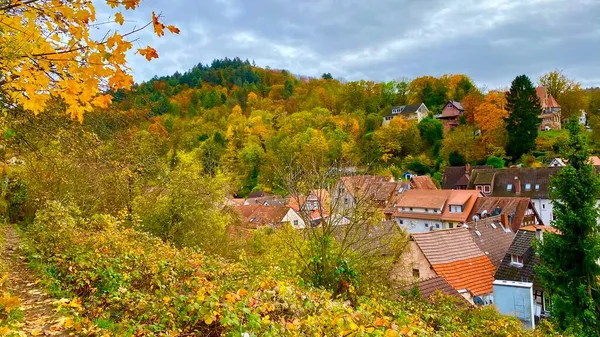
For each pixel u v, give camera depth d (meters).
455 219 45.34
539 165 55.44
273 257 11.88
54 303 6.21
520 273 21.73
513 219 41.88
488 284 21.44
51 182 14.62
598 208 15.38
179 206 17.78
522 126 60.97
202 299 5.15
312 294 6.88
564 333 14.20
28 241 11.38
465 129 69.81
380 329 4.86
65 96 3.02
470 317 10.78
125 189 16.55
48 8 2.80
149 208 17.83
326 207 10.93
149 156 16.83
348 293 9.50
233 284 6.81
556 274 15.65
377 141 67.44
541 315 21.02
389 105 105.06
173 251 10.07
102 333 5.48
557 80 87.56
